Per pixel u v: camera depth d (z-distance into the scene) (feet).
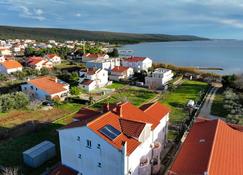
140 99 206.90
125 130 86.63
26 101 180.75
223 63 518.78
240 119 146.20
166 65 362.74
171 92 228.84
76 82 255.09
